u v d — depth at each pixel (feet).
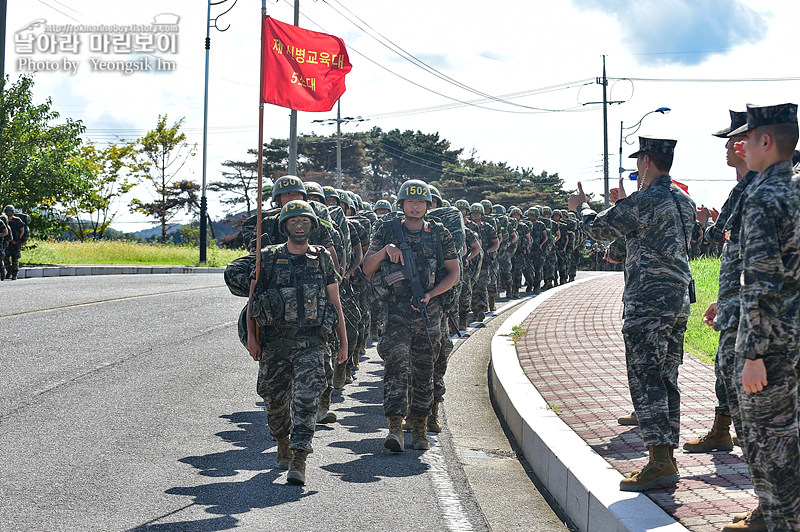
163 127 184.24
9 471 18.60
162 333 40.04
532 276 70.85
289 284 18.84
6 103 92.58
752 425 12.40
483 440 23.57
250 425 23.67
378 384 31.35
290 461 19.33
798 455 12.17
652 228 17.26
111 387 27.81
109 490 17.56
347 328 30.12
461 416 26.53
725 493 15.66
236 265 19.30
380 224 22.81
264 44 22.03
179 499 17.16
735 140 17.31
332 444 22.39
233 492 17.76
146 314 46.70
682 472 17.16
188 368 31.68
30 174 93.20
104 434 22.04
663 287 17.08
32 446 20.65
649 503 15.05
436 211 24.58
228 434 22.62
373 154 283.38
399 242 22.22
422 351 22.16
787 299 12.14
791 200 12.01
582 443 19.19
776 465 12.21
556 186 289.12
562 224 78.84
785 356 12.10
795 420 12.22
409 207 22.29
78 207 105.91
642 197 17.37
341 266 28.22
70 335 37.86
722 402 18.72
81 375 29.40
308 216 19.04
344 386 30.91
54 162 94.94
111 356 33.32
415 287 21.86
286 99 23.48
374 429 24.36
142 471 19.01
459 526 16.16
